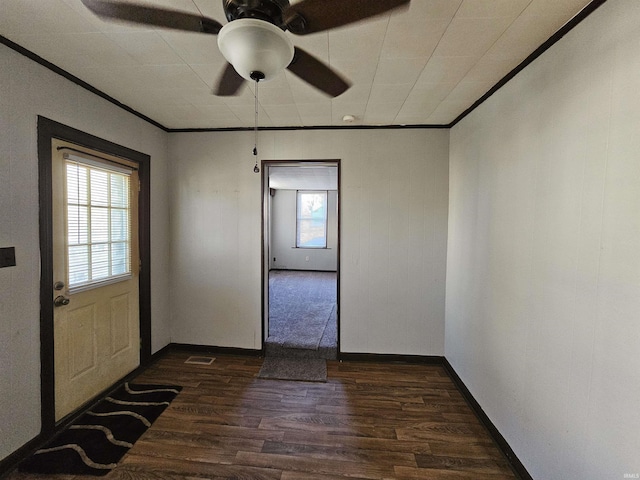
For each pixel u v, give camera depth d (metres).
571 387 1.33
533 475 1.58
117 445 1.88
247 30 1.04
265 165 3.12
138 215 2.78
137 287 2.79
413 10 1.33
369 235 3.03
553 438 1.44
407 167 2.97
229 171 3.13
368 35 1.52
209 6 1.31
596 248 1.21
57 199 1.98
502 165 1.95
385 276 3.03
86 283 2.22
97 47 1.66
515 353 1.77
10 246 1.66
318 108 2.54
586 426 1.24
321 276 7.41
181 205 3.20
